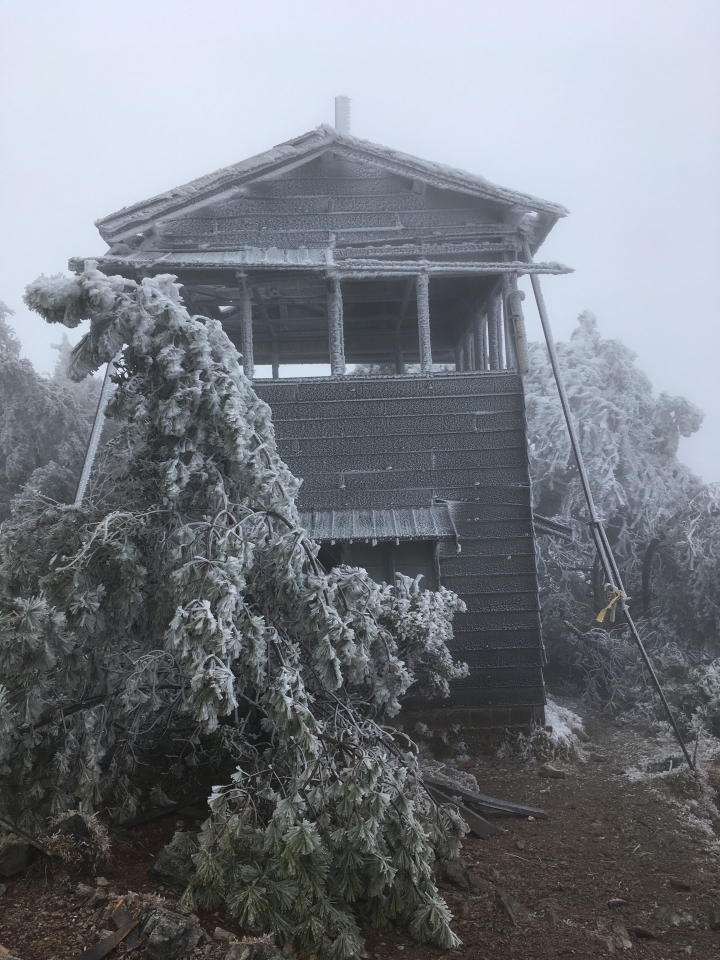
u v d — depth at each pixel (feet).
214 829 19.30
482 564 36.45
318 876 18.56
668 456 61.77
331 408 37.60
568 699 47.01
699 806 28.60
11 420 58.03
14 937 17.81
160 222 38.58
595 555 50.06
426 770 29.58
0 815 21.57
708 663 42.86
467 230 39.40
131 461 24.53
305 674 24.17
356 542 35.96
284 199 39.68
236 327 53.78
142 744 27.12
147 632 24.84
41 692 21.89
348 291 46.14
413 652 27.48
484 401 37.60
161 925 17.37
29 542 23.97
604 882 22.88
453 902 21.52
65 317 24.00
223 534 22.47
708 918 20.94
